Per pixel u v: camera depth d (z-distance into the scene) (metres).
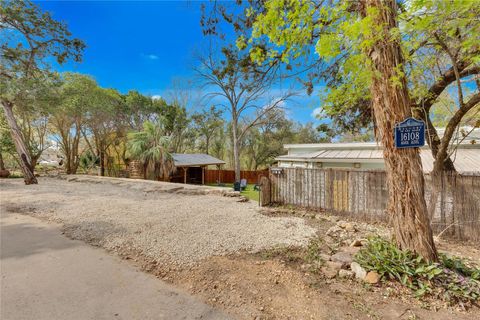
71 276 2.88
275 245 3.86
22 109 11.58
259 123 20.58
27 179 11.26
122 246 3.79
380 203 5.44
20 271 2.99
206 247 3.74
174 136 24.97
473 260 3.48
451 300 2.31
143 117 22.64
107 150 21.27
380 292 2.47
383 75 2.76
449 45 3.29
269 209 6.50
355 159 10.14
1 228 4.71
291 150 13.90
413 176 2.78
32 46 11.02
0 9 9.59
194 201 7.62
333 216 5.87
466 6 2.00
